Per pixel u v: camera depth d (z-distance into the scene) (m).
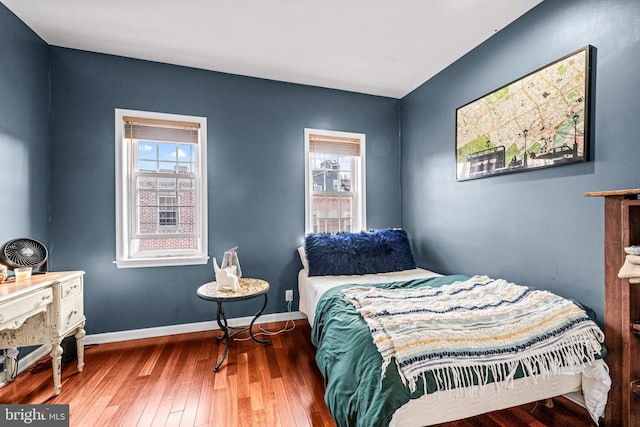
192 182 2.78
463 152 2.52
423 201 3.07
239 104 2.84
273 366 2.07
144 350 2.31
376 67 2.74
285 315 2.97
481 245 2.38
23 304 1.50
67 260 2.39
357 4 1.91
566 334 1.36
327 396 1.30
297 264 3.03
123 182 2.51
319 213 3.21
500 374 1.21
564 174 1.77
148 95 2.58
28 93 2.12
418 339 1.22
